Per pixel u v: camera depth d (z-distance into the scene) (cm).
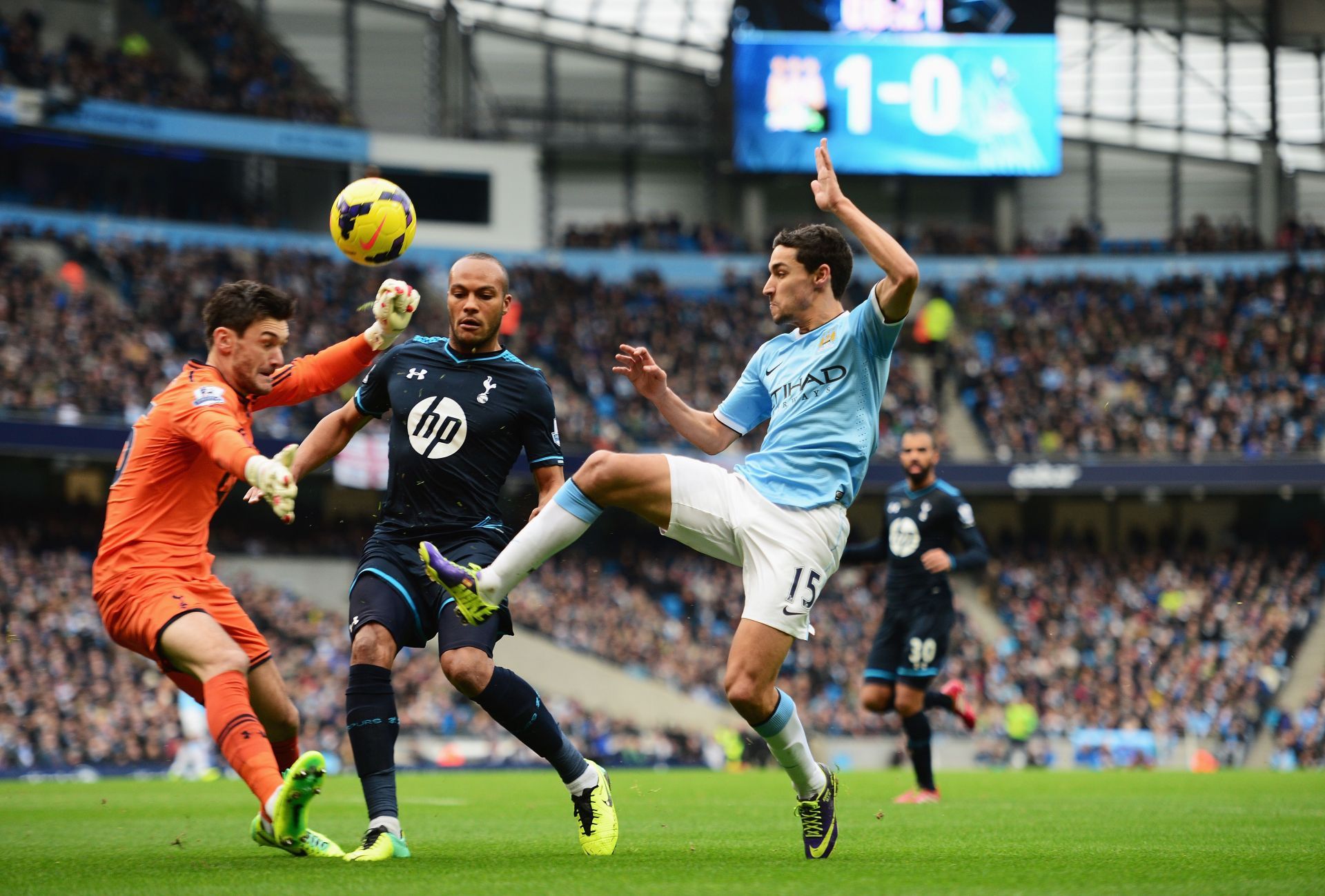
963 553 1683
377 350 907
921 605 1697
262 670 838
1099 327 6297
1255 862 791
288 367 890
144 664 4109
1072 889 623
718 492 779
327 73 6775
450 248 6444
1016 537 6141
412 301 893
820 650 4938
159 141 5803
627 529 5719
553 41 7094
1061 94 7225
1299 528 6066
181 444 788
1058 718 4688
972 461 5609
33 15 5656
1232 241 6700
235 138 5981
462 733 4175
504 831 1143
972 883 648
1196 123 7212
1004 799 1736
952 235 6756
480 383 880
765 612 766
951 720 4669
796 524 773
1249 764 4675
